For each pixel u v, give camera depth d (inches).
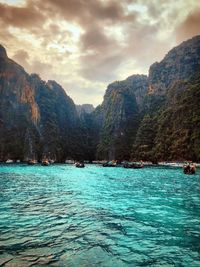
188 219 694.5
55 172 3223.4
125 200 1010.1
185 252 456.1
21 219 676.1
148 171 3444.9
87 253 442.9
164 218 703.1
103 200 1005.8
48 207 845.2
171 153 6225.4
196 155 5610.2
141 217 713.0
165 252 455.2
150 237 537.0
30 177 2346.2
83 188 1449.3
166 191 1314.0
